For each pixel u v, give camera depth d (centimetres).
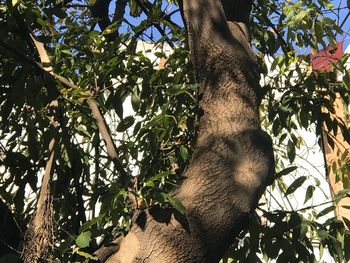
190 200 221
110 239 269
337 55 443
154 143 315
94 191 346
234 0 292
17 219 294
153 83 355
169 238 213
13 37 297
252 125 245
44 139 276
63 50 320
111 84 354
